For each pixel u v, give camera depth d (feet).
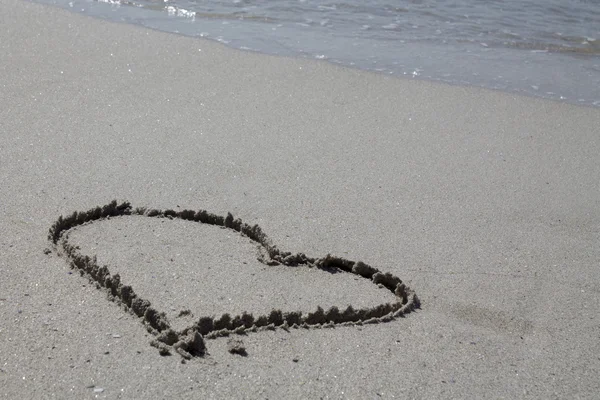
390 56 10.32
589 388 4.36
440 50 10.79
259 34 10.89
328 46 10.55
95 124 7.33
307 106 8.26
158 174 6.42
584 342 4.76
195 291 4.86
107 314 4.55
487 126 8.14
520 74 10.00
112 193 6.03
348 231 5.82
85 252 5.17
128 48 9.68
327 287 5.08
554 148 7.72
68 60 9.04
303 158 6.99
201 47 9.96
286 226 5.80
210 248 5.38
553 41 11.55
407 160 7.16
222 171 6.59
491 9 13.10
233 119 7.74
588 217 6.35
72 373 4.09
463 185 6.75
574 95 9.30
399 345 4.58
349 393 4.16
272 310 4.66
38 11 11.09
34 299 4.63
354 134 7.64
